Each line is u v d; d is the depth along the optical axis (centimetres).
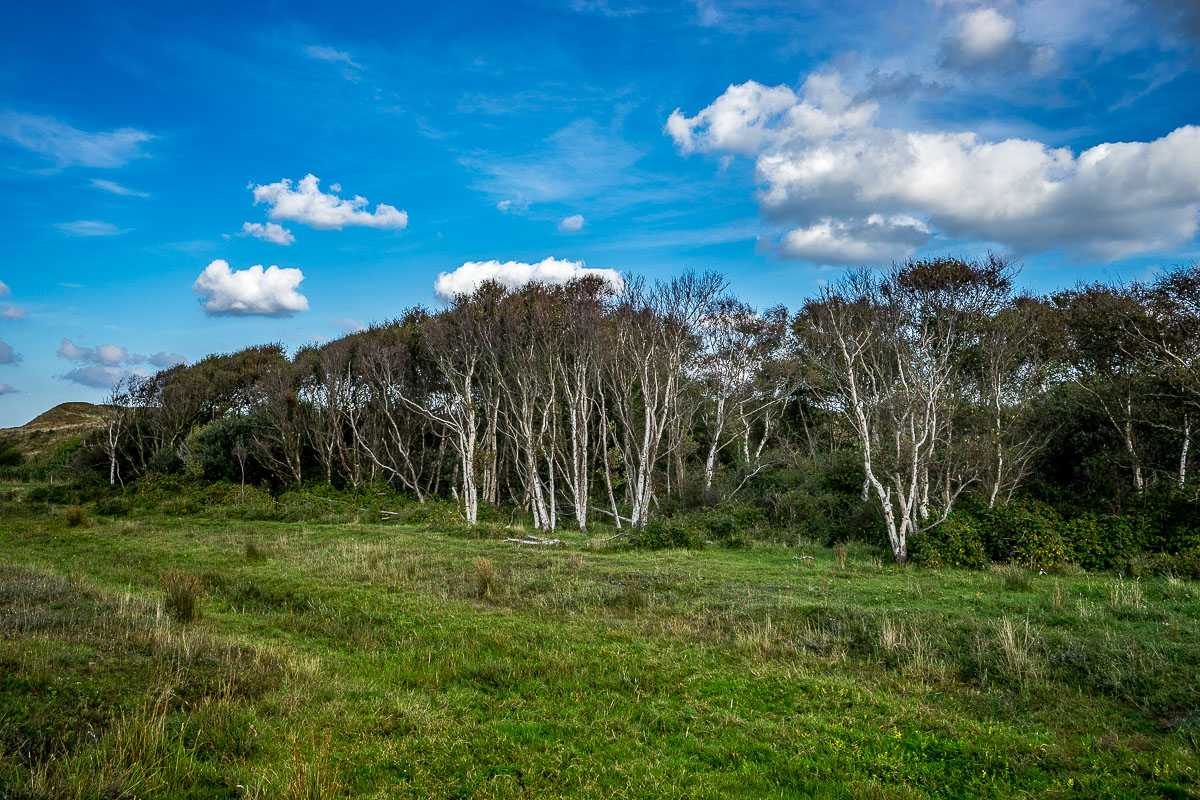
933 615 1145
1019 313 2320
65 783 569
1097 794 629
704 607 1292
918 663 949
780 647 1055
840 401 2650
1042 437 2450
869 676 944
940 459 2141
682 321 3003
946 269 2022
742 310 3416
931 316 2034
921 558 1698
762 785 662
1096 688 861
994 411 2223
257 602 1452
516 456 3400
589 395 3397
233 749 697
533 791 643
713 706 849
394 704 852
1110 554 1633
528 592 1471
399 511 3053
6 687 743
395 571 1664
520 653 1065
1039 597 1264
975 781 657
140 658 892
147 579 1648
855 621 1130
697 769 695
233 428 4109
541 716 825
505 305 3338
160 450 4375
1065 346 2522
